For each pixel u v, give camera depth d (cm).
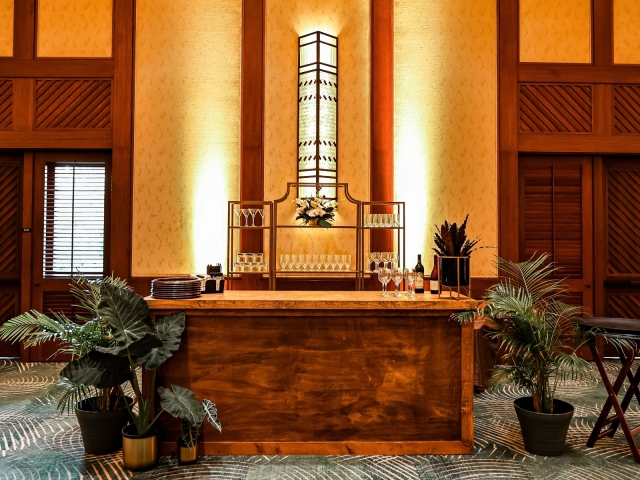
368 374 330
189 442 307
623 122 576
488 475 295
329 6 583
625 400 353
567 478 292
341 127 579
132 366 299
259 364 328
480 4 582
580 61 578
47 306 577
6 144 568
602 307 585
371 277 565
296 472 299
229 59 582
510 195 573
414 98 580
